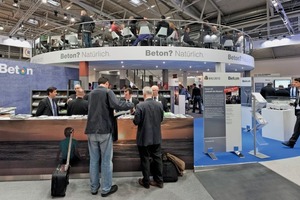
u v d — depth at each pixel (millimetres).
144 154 2867
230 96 4039
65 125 3123
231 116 4047
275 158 3932
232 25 10703
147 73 12570
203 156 4043
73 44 7914
